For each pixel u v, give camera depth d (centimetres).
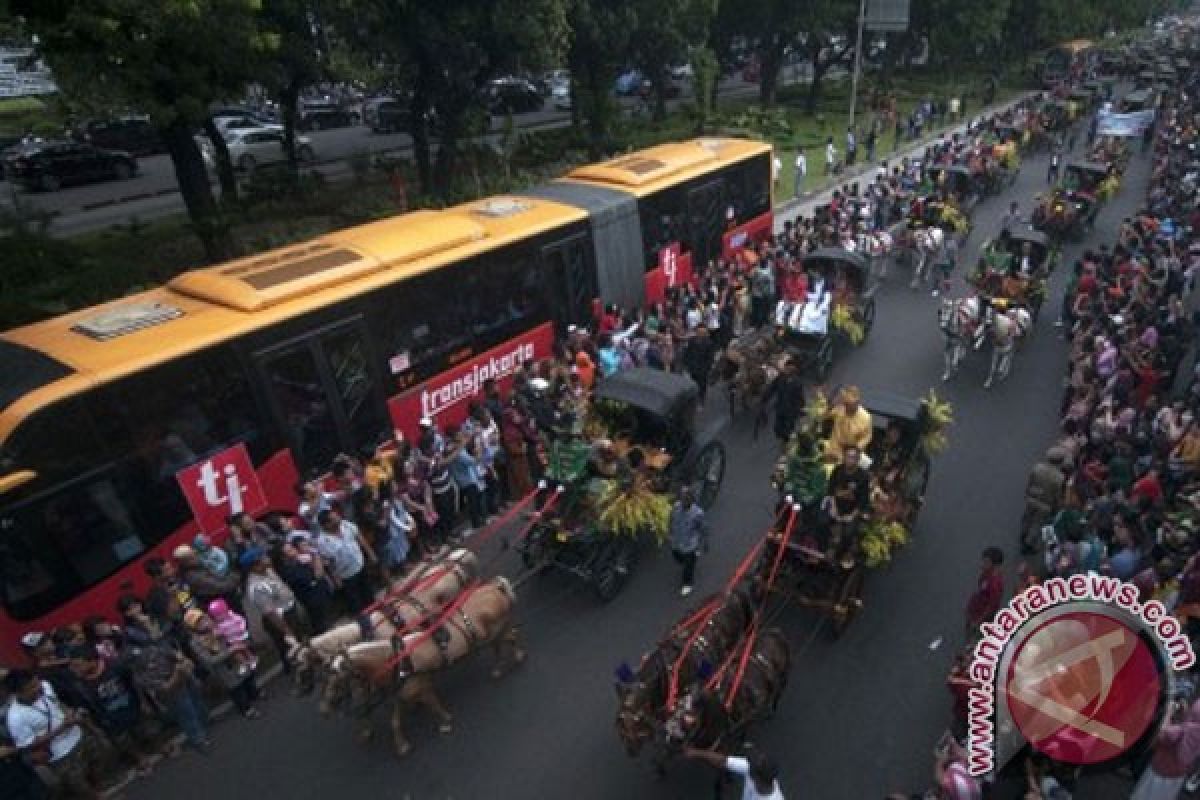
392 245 1365
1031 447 1579
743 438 1645
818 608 1088
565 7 2730
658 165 2077
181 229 2486
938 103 5028
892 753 946
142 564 1009
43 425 903
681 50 3800
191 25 1650
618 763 945
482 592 1004
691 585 1202
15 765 824
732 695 852
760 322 2042
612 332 1666
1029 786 818
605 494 1134
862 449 1227
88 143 3341
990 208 3225
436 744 973
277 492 1170
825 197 3412
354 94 4966
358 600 1158
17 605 903
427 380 1402
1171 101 4797
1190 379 1617
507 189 3002
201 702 972
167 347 1028
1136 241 2217
